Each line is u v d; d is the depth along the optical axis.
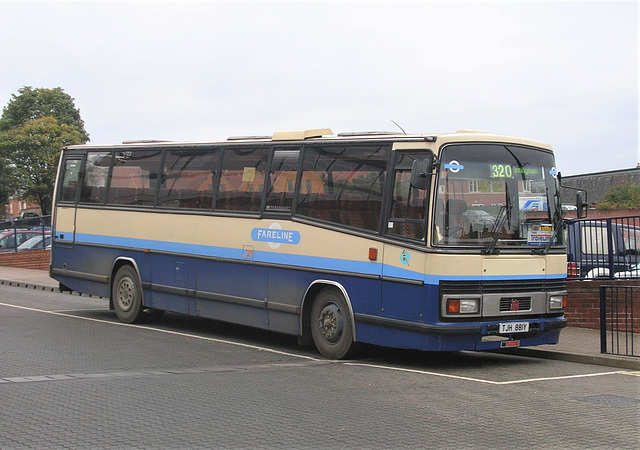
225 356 12.60
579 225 16.19
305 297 12.95
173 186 15.73
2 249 33.84
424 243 11.17
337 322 12.44
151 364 11.57
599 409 8.84
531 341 12.00
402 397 9.31
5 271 31.36
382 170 11.98
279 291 13.41
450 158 11.33
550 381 10.72
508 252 11.60
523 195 11.98
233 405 8.69
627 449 7.14
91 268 17.47
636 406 9.05
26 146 73.31
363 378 10.64
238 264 14.20
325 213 12.75
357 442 7.19
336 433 7.51
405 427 7.79
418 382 10.39
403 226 11.53
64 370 10.80
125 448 6.86
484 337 11.47
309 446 7.03
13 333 14.52
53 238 18.50
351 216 12.34
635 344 13.79
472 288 11.26
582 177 42.31
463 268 11.16
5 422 7.73
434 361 12.55
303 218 13.07
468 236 11.29
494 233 11.53
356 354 12.70
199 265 14.98
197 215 15.09
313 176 13.05
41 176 73.88
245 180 14.30
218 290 14.57
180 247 15.40
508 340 11.71
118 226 16.84
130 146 16.80
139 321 16.78
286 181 13.51
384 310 11.70
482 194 11.55
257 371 11.08
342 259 12.37
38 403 8.59
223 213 14.56
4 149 72.75
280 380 10.35
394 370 11.43
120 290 16.80
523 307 11.76
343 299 12.39
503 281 11.54
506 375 11.19
